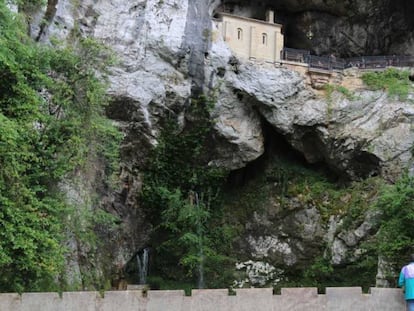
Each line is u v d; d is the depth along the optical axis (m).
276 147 33.56
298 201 31.45
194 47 29.11
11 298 11.23
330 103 31.33
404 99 30.27
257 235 31.48
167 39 28.52
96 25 27.67
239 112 30.78
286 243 30.77
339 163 31.36
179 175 30.42
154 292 11.07
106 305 11.09
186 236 28.16
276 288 29.30
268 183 32.78
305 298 10.91
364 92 31.30
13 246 14.13
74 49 18.78
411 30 35.22
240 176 33.44
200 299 10.98
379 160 29.78
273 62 32.22
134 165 29.50
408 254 18.39
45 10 23.39
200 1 29.92
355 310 10.80
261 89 30.28
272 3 34.94
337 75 32.47
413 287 9.96
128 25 28.27
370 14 34.62
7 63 14.42
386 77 31.53
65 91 17.12
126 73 27.61
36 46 17.66
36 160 15.44
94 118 18.20
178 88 28.73
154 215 30.14
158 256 30.11
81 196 19.81
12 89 15.34
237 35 32.19
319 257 29.53
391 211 19.42
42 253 14.99
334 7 34.59
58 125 16.78
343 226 28.47
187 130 30.17
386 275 19.25
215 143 30.73
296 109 30.97
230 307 10.92
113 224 23.78
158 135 29.44
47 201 15.92
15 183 14.72
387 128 30.02
